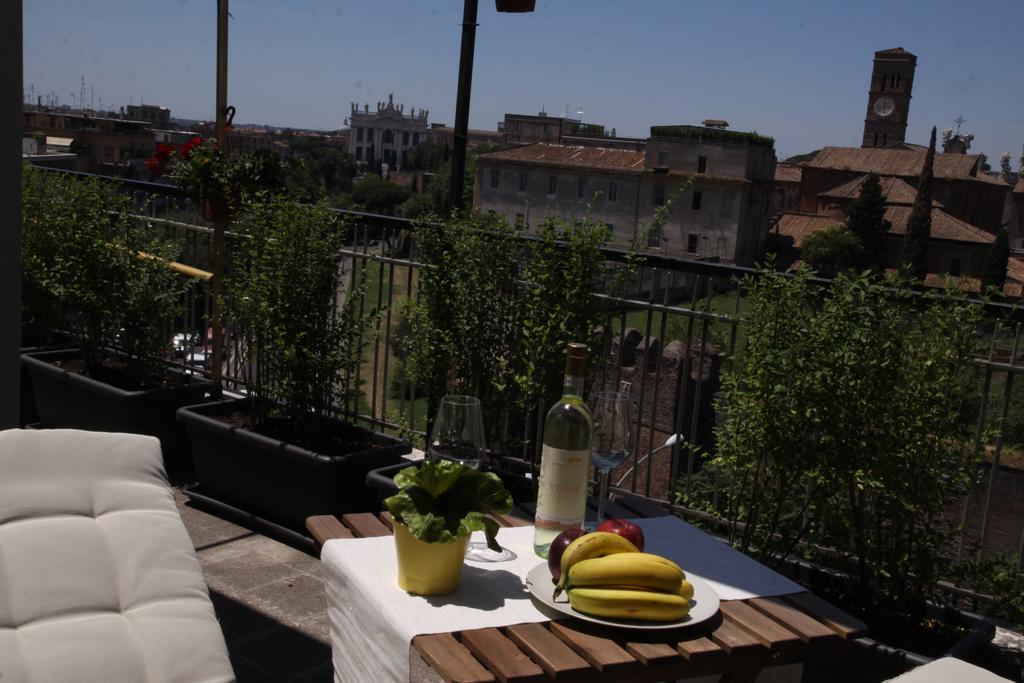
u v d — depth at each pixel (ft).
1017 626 9.06
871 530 9.25
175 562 5.80
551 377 11.09
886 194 297.33
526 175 276.82
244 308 13.03
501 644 5.15
